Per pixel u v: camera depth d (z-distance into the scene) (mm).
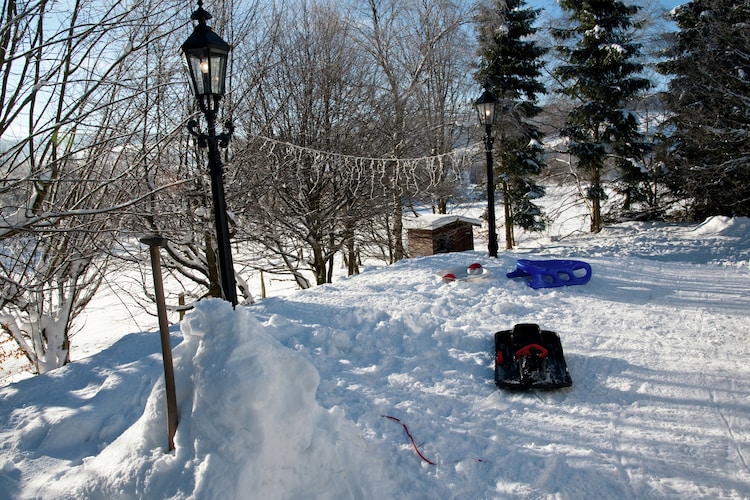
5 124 5590
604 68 19406
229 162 10180
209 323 2875
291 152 12094
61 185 7707
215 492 2443
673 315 6543
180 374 2932
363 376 4812
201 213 9891
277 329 5707
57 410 4055
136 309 17734
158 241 2814
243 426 2615
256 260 13938
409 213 22297
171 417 2795
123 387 4398
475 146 18266
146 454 2809
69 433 3715
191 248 11070
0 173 6152
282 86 12812
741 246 12039
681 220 20328
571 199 27453
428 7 18766
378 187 13680
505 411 4316
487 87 9609
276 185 11648
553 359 4941
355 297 7305
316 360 5113
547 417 4219
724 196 18469
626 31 21391
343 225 14133
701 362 5133
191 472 2543
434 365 5125
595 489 3338
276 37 12250
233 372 2666
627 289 7738
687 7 19938
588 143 19703
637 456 3676
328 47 13711
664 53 20203
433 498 3229
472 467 3551
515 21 20312
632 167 20141
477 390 4660
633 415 4223
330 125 13188
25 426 3869
